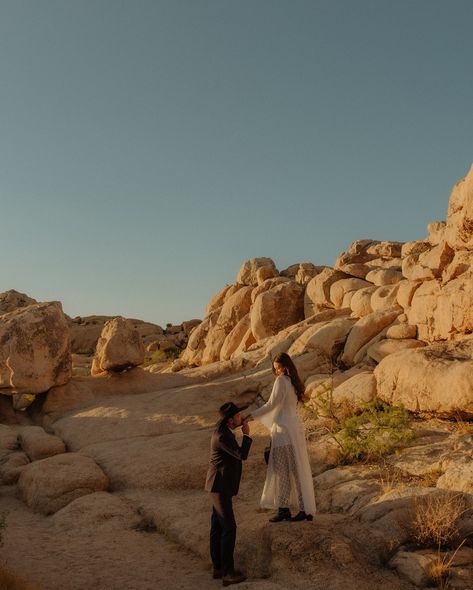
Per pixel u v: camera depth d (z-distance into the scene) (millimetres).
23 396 18422
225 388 14609
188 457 10836
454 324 12328
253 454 10727
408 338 13789
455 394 9648
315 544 6449
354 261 22422
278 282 23141
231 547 6586
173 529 8242
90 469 10617
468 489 7301
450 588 5766
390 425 9398
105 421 13625
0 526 7855
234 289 26297
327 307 20188
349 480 8602
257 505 8477
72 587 6473
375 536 6590
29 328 15797
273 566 6375
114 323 17375
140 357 17078
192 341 25938
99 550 7785
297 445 7164
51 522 9164
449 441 9195
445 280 13391
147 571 7004
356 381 11852
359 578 5961
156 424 13117
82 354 40750
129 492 10188
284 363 7520
